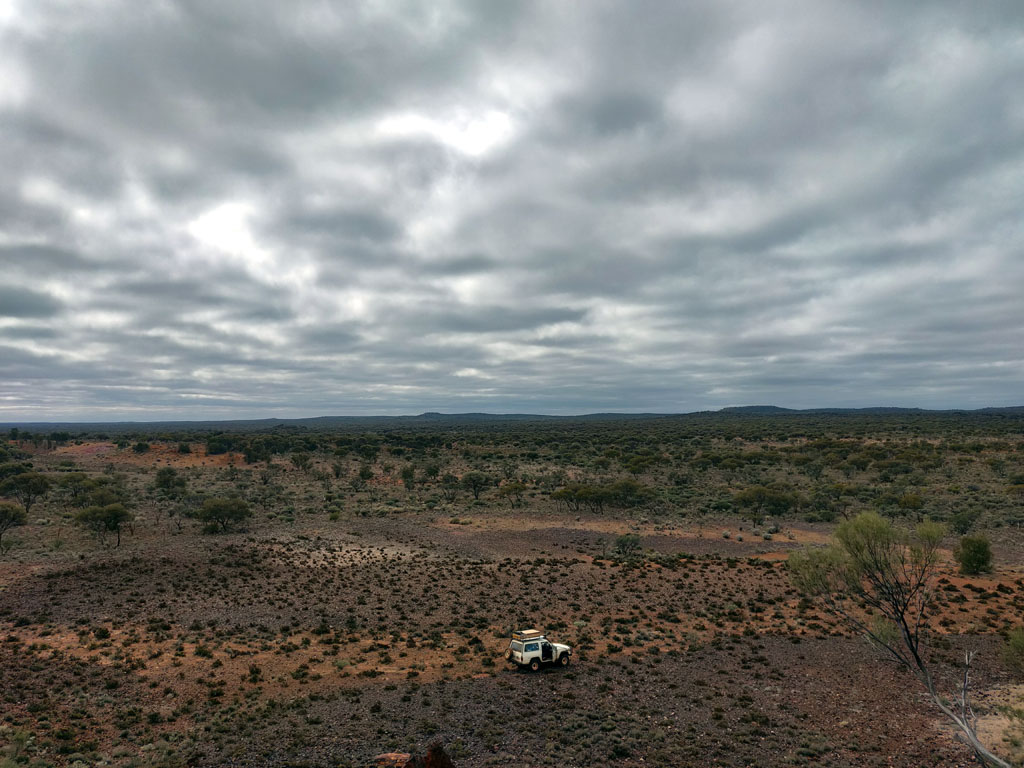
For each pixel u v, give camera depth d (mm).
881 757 24500
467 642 39031
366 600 48500
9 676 32031
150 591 49969
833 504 95062
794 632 40312
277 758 24594
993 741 25516
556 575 56312
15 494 99750
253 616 44125
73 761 23656
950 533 73250
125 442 186750
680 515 91688
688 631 40844
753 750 25266
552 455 174125
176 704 29719
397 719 28156
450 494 111750
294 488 123562
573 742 25953
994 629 39844
